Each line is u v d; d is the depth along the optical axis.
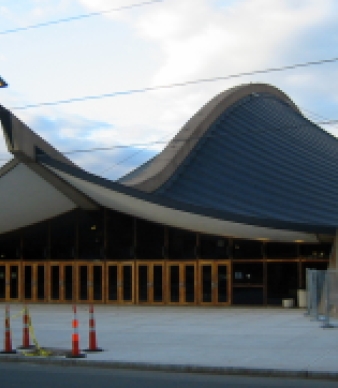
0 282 38.22
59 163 28.20
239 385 12.91
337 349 17.20
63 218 37.25
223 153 36.81
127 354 16.66
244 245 33.66
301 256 32.81
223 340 19.22
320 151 43.38
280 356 16.08
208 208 29.64
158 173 32.34
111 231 36.19
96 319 26.45
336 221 31.78
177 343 18.69
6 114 26.25
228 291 33.56
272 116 45.50
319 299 26.98
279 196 33.84
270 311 30.28
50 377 13.94
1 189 31.47
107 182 29.22
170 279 34.69
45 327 23.38
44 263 37.38
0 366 15.69
